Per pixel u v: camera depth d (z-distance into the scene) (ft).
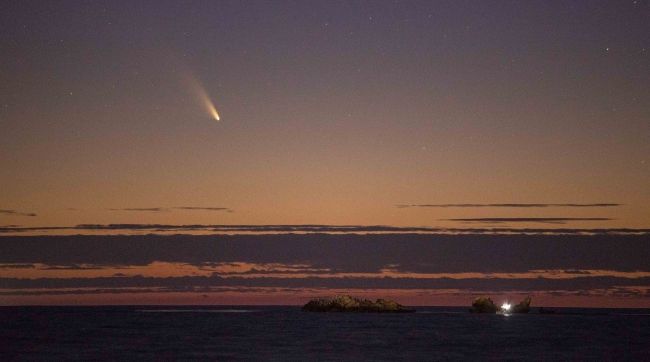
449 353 234.79
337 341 279.49
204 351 238.89
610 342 280.31
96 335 316.81
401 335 314.35
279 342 274.16
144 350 242.99
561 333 331.98
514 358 222.48
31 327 391.04
